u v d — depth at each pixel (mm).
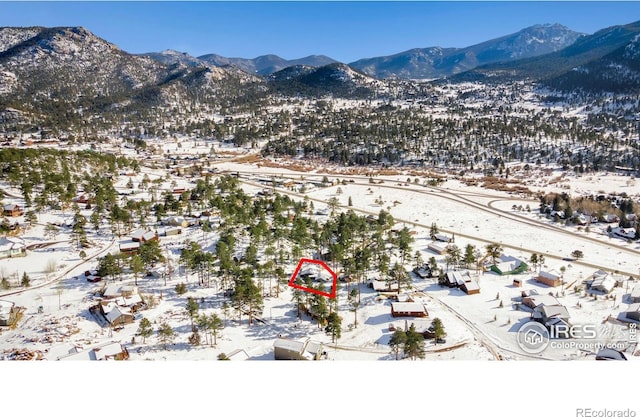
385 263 78875
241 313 63500
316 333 59000
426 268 81688
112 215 98750
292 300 68312
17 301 65750
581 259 91250
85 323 59531
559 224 121312
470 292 72188
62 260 82000
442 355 52969
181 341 55500
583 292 72562
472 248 86562
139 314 62688
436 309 66625
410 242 94375
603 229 116812
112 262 74000
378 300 69625
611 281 74812
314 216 123812
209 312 63625
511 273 81750
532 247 99812
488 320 62688
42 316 61156
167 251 88625
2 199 111250
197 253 77562
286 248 93125
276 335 58125
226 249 80688
